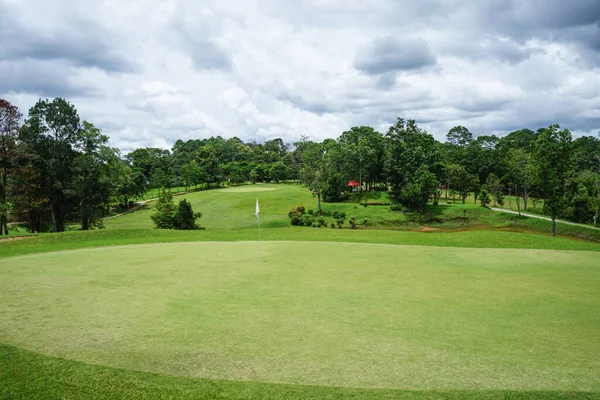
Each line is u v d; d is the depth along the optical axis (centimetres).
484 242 2745
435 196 7706
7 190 4456
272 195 9319
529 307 1134
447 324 988
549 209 5181
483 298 1221
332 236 3077
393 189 8319
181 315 1045
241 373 721
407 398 633
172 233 3241
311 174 7612
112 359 782
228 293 1260
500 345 863
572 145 4653
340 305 1136
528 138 13812
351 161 8769
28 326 966
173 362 767
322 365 754
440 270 1639
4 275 1534
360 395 640
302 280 1445
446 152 12412
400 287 1348
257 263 1781
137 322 991
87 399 639
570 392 665
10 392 657
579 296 1249
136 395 645
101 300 1184
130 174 8956
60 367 734
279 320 1006
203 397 635
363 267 1692
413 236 3219
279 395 638
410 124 8519
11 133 4334
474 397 641
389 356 796
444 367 752
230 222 6712
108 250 2216
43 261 1841
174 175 13688
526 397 646
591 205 6059
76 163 4953
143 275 1526
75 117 5078
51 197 5028
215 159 13225
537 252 2133
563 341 891
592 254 2083
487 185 9119
